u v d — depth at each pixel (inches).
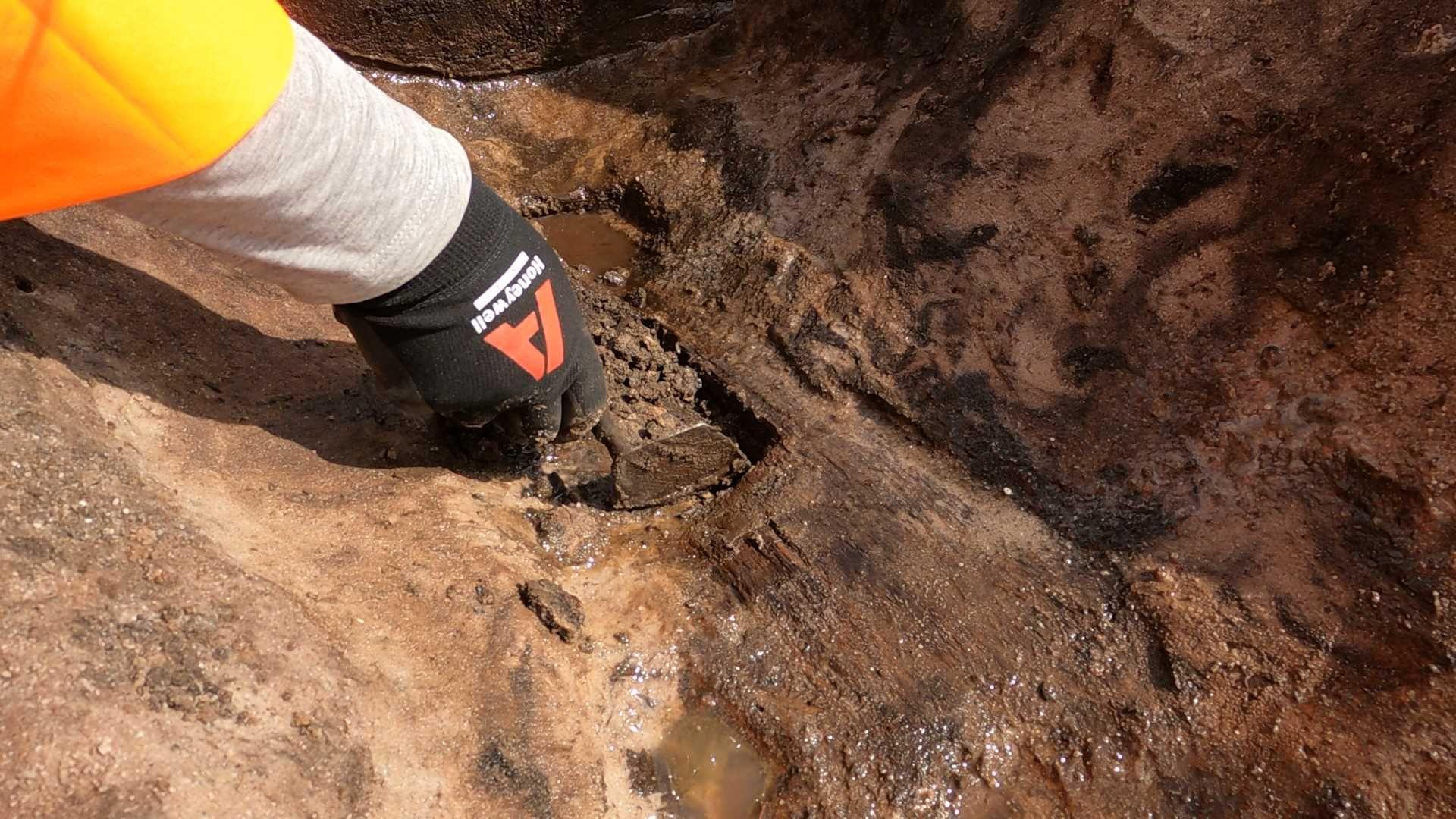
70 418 74.4
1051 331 121.1
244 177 57.9
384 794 66.3
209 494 82.8
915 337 127.0
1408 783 79.0
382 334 77.0
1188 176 120.3
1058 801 85.7
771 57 183.3
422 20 181.0
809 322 133.6
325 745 64.5
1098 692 91.7
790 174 154.9
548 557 104.0
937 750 89.0
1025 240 129.0
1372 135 105.7
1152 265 118.7
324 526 88.3
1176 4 128.8
